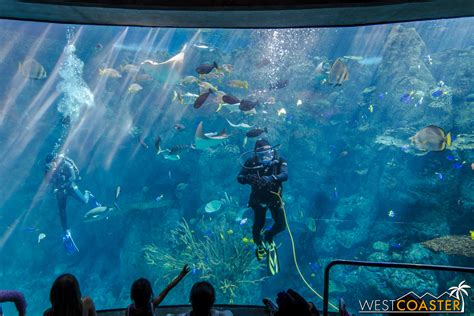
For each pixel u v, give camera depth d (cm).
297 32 1942
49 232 1931
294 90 1744
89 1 390
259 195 609
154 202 1627
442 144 899
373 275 1191
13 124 1867
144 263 1501
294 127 1689
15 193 1922
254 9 396
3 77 1855
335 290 1310
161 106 1800
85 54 1952
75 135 1908
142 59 1903
